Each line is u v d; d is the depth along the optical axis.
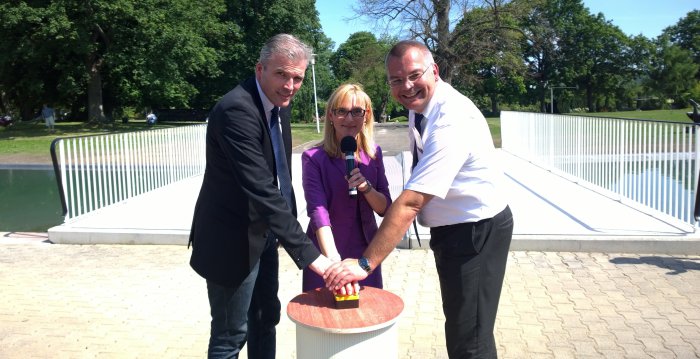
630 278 5.17
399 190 6.98
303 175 3.26
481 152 2.48
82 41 27.02
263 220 2.54
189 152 12.11
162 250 6.43
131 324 4.34
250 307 3.13
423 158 2.43
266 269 3.13
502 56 31.89
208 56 33.31
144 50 29.91
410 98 2.50
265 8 38.94
